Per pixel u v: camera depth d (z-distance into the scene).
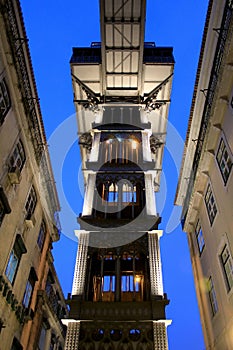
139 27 30.14
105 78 34.41
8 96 20.12
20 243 21.53
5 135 19.64
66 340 18.14
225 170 19.98
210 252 22.30
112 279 22.20
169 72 33.72
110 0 28.53
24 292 22.89
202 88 24.31
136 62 32.84
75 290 20.48
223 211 20.08
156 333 18.22
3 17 18.58
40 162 25.42
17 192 21.48
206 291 22.89
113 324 18.86
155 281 20.64
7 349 19.62
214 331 21.06
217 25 21.77
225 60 18.52
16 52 20.23
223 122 20.31
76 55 34.56
